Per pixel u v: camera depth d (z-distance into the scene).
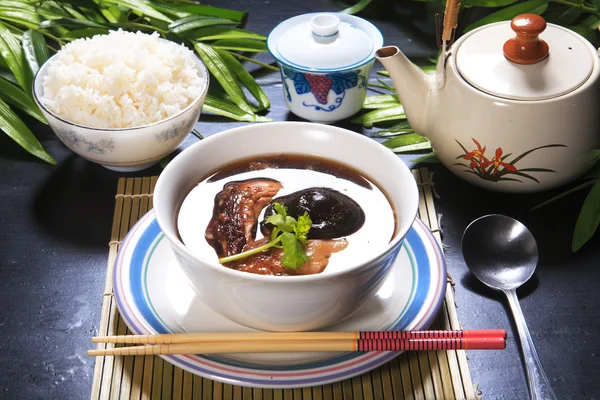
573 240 0.71
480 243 0.70
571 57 0.71
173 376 0.62
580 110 0.69
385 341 0.59
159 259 0.66
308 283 0.56
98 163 0.78
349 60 0.81
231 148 0.66
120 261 0.64
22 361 0.64
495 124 0.70
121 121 0.75
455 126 0.72
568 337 0.66
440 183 0.78
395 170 0.63
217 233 0.62
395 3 1.00
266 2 1.00
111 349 0.60
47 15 0.91
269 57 0.94
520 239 0.70
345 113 0.84
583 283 0.69
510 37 0.73
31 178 0.79
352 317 0.63
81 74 0.76
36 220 0.75
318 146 0.67
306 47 0.82
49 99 0.76
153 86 0.77
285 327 0.60
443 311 0.66
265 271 0.59
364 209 0.64
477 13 0.96
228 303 0.59
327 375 0.58
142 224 0.67
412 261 0.66
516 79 0.70
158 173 0.79
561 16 0.89
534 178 0.73
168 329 0.61
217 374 0.58
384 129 0.84
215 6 1.00
